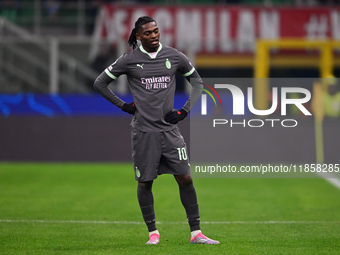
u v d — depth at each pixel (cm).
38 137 3400
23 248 1161
